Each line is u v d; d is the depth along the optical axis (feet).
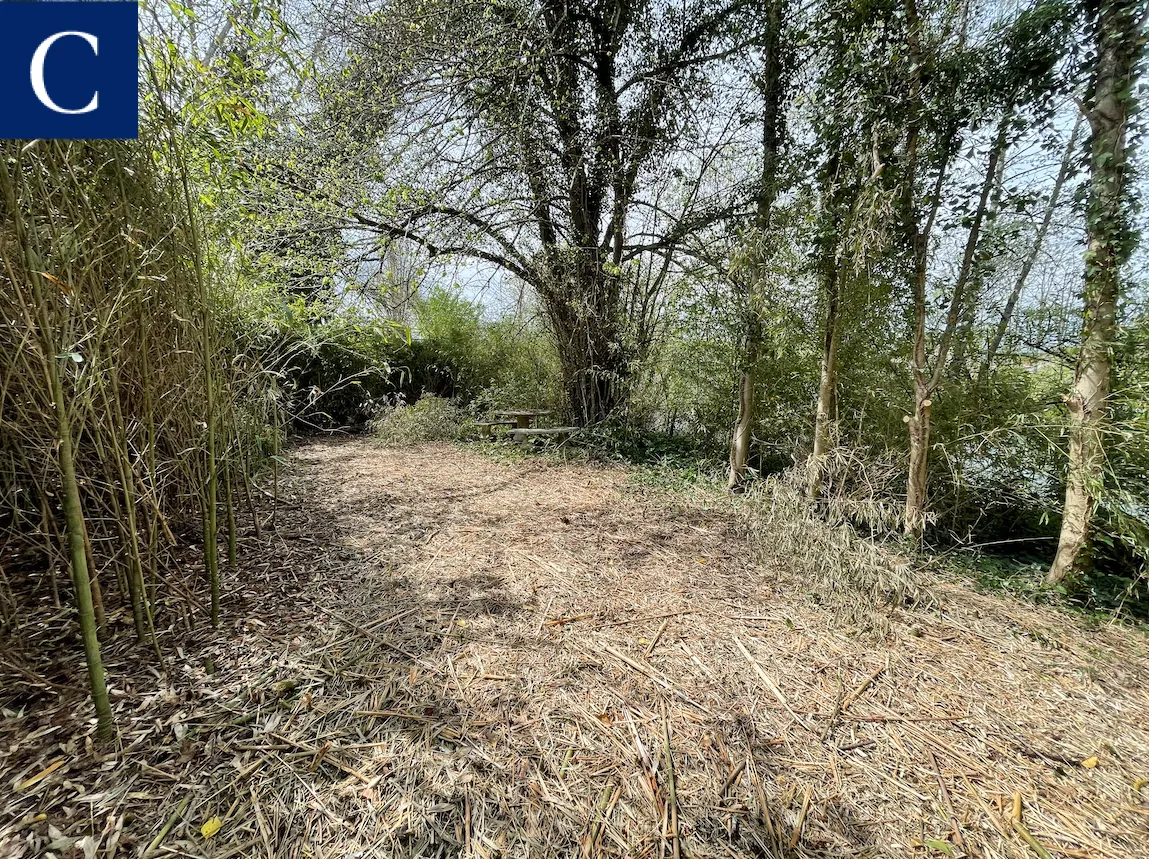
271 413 12.18
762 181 11.91
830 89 9.58
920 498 9.46
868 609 7.07
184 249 5.77
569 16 15.49
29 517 6.49
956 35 8.23
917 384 9.30
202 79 5.78
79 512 3.92
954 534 10.32
